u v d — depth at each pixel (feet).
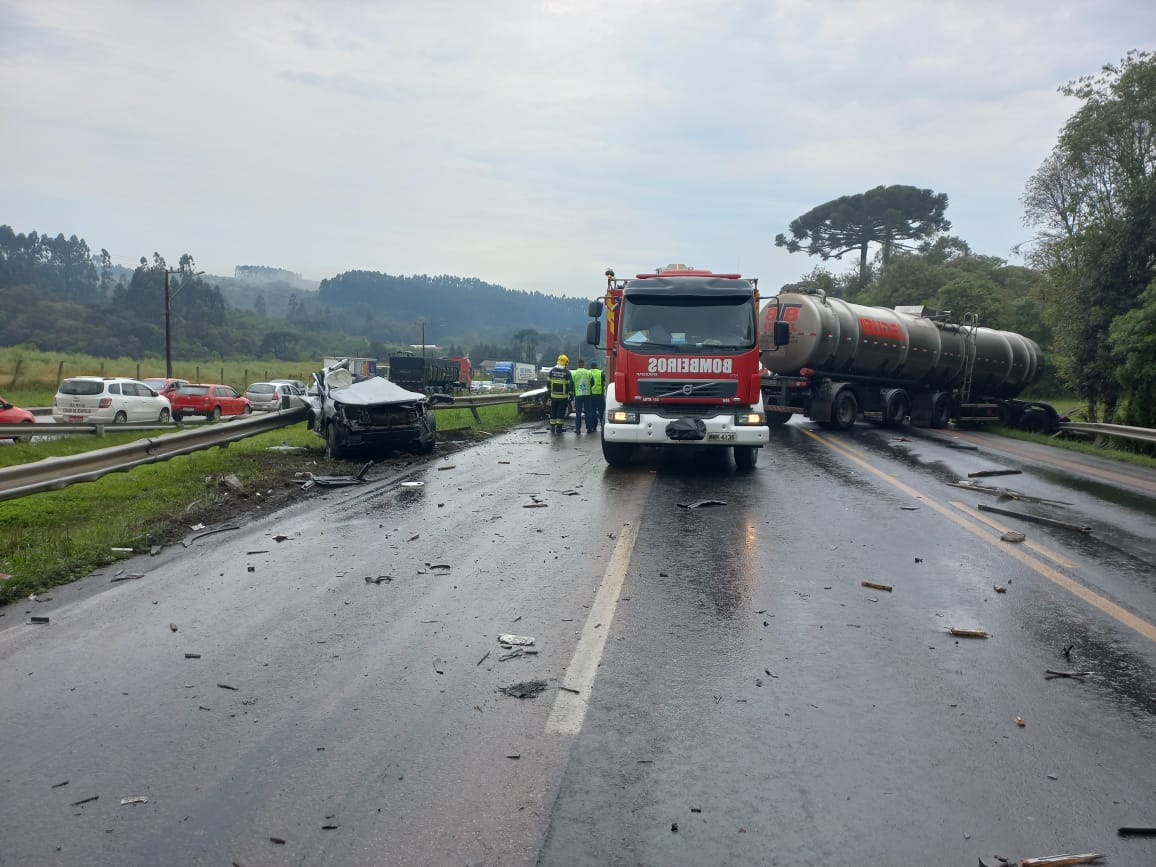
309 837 9.77
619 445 43.93
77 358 247.91
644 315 41.78
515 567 22.43
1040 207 140.15
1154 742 12.53
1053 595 20.47
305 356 625.00
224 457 44.70
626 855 9.44
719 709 13.44
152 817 10.25
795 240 284.20
